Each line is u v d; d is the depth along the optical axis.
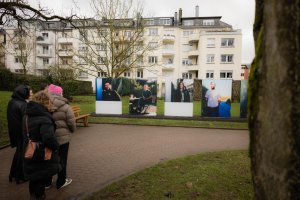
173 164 6.43
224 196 4.58
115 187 4.96
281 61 1.63
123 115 16.70
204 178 5.43
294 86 1.59
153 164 6.82
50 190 5.07
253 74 1.94
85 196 4.68
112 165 6.81
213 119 16.03
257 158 1.86
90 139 10.21
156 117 16.38
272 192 1.70
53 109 4.16
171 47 55.38
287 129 1.61
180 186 5.01
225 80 15.99
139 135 11.20
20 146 5.24
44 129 3.78
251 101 1.95
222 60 49.31
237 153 7.66
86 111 18.64
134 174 5.69
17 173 5.29
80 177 5.85
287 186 1.61
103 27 24.97
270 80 1.71
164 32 55.38
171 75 55.12
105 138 10.45
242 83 15.86
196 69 52.34
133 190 4.83
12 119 5.13
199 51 51.16
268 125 1.73
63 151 4.86
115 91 16.92
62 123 4.73
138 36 25.11
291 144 1.59
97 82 17.03
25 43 41.09
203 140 10.36
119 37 24.92
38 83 30.30
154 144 9.48
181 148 8.91
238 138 10.88
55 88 6.46
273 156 1.69
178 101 16.53
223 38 48.94
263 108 1.79
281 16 1.63
